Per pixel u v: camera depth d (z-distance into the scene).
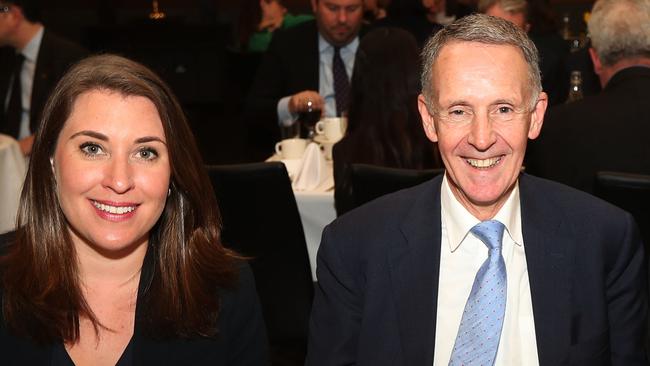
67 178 1.31
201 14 9.10
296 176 2.81
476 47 1.29
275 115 3.96
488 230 1.39
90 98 1.31
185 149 1.40
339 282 1.48
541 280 1.39
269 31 7.02
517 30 1.31
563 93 3.90
